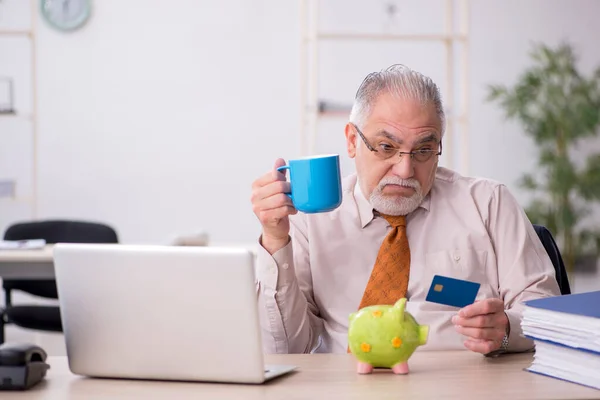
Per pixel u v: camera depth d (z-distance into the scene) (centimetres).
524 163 582
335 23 556
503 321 156
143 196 547
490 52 574
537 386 132
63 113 539
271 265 172
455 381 137
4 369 134
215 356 134
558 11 578
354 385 134
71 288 139
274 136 554
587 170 546
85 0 534
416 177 183
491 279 192
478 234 193
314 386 134
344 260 194
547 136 541
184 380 139
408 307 187
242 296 131
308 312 189
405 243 191
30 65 535
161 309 135
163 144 547
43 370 141
